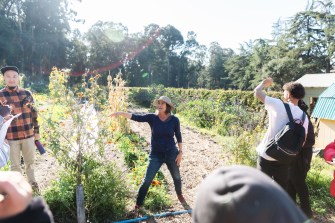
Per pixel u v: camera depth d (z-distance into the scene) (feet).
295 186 13.08
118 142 26.40
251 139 20.49
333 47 132.57
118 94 31.78
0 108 12.83
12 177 3.05
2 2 188.55
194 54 309.22
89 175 13.03
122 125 31.89
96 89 14.30
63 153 12.87
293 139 11.17
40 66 189.47
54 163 20.53
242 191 2.17
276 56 149.48
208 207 2.27
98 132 13.42
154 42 283.59
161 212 14.79
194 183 19.43
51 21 196.75
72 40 221.66
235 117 40.11
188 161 24.66
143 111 72.08
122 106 32.22
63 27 202.08
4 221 2.83
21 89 15.52
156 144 14.85
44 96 65.00
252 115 40.42
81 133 12.75
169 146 14.85
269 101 11.93
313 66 139.85
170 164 15.10
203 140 34.91
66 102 12.75
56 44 193.57
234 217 2.12
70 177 13.26
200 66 301.84
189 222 13.96
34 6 191.11
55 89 12.75
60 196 12.44
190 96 83.25
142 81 264.11
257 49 167.63
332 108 28.37
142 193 14.43
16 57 176.04
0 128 11.85
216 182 2.34
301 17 151.94
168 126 14.79
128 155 22.50
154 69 279.08
